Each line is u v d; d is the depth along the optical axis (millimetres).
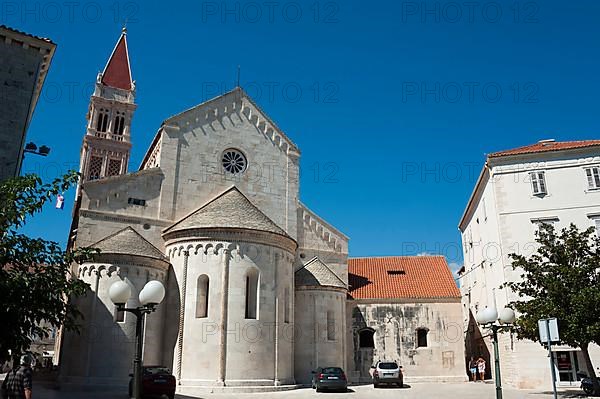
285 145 44625
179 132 40156
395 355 44156
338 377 32719
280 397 28594
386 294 45906
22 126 25516
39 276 14898
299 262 42969
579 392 31125
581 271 27422
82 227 35188
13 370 14133
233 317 31969
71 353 30938
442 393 31938
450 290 46312
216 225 33594
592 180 39281
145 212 37375
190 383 30844
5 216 14500
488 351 46219
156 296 15242
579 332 26172
